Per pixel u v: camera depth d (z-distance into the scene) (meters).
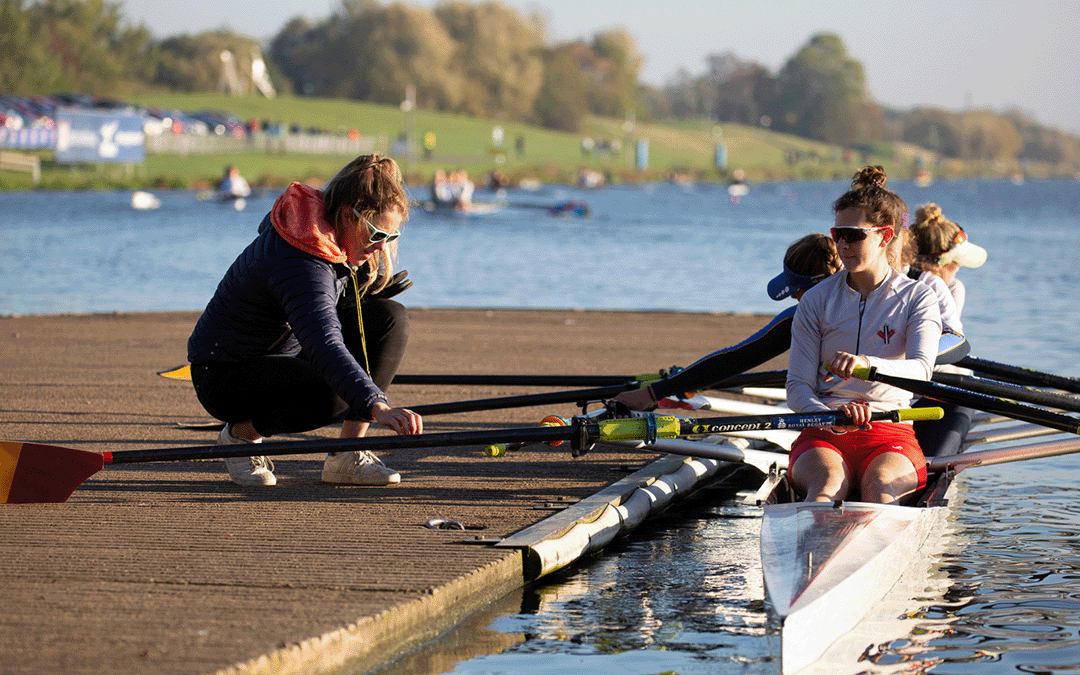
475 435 10.82
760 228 88.69
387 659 8.36
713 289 44.12
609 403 12.31
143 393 18.86
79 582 8.98
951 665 8.37
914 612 9.47
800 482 11.26
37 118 157.25
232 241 64.62
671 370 14.59
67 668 7.21
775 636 8.20
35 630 7.89
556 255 59.31
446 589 8.98
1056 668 8.32
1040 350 27.00
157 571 9.27
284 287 10.90
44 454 11.35
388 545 10.11
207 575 9.18
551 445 15.30
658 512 12.90
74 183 132.50
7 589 8.79
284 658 7.50
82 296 39.22
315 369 11.07
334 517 11.13
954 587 10.12
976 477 14.79
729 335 27.58
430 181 171.38
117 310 35.62
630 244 68.31
